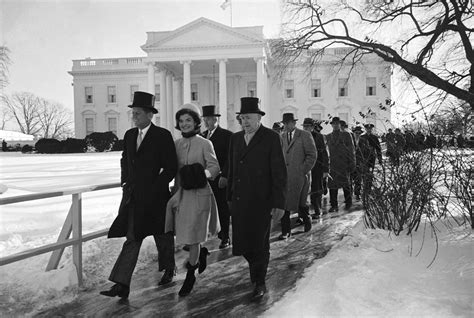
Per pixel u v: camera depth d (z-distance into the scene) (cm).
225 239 619
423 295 351
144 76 5638
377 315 318
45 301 396
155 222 421
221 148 629
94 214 823
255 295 403
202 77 5362
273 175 407
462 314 314
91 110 5738
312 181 830
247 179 411
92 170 1922
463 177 527
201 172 424
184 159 447
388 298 349
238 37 4412
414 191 527
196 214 422
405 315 314
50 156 3634
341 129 985
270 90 5172
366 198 578
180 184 430
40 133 9212
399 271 410
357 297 352
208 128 645
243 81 5294
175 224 429
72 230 447
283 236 654
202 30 4466
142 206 416
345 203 998
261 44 4338
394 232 540
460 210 625
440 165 543
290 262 524
